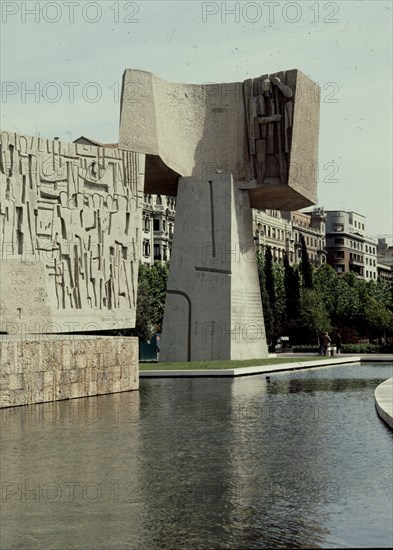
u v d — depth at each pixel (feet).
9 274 118.62
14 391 80.38
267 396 94.84
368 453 55.93
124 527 38.40
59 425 69.26
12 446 59.00
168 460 53.88
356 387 107.45
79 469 50.96
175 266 154.30
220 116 159.84
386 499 42.93
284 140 156.97
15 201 121.49
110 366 97.04
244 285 156.56
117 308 138.92
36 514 40.70
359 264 588.91
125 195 140.15
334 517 39.65
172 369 127.95
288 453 56.24
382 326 325.42
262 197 166.50
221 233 152.35
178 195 155.22
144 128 145.28
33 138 125.18
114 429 67.46
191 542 35.94
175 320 153.58
